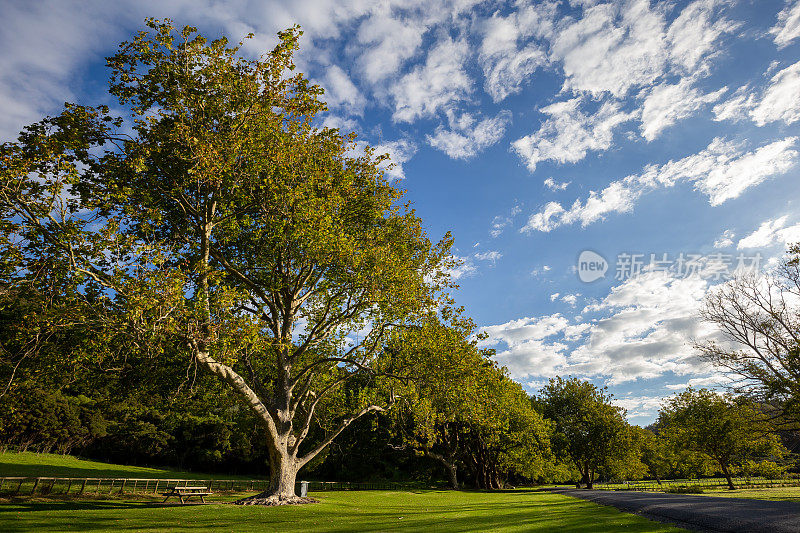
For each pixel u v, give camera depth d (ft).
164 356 66.69
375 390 90.48
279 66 61.82
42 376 57.72
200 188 64.59
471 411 75.66
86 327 51.24
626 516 47.60
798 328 85.25
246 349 65.51
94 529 41.24
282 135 64.90
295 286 75.87
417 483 179.42
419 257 85.30
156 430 183.83
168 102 61.21
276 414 69.51
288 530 43.04
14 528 40.42
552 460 180.24
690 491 115.34
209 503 66.69
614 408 183.73
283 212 64.28
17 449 144.36
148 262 48.26
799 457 138.10
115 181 58.75
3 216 46.70
